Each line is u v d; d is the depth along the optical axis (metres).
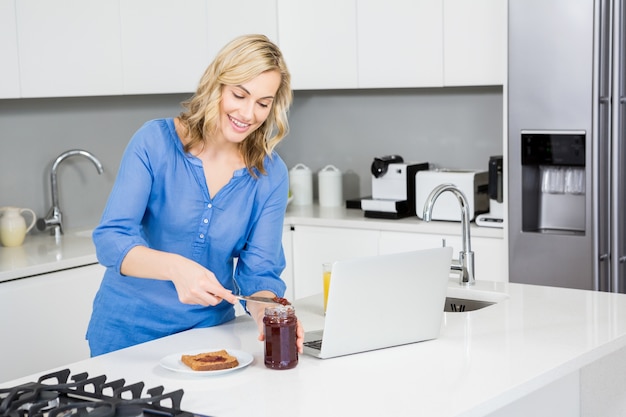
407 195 4.23
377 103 4.79
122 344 2.34
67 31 3.61
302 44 4.48
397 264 2.02
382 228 4.13
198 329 2.31
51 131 4.08
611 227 3.64
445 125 4.59
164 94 4.60
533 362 1.95
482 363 1.95
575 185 3.69
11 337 3.20
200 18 4.11
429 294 2.10
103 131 4.31
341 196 4.76
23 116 3.96
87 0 3.67
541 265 3.73
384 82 4.26
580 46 3.55
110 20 3.76
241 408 1.68
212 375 1.89
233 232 2.33
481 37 3.96
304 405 1.68
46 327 3.32
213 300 1.99
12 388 1.69
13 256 3.52
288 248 4.40
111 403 1.58
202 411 1.67
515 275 3.80
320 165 5.04
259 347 2.12
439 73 4.10
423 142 4.67
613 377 2.56
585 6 3.53
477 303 2.73
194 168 2.27
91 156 4.05
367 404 1.68
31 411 1.57
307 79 4.49
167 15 3.97
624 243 3.72
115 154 4.38
